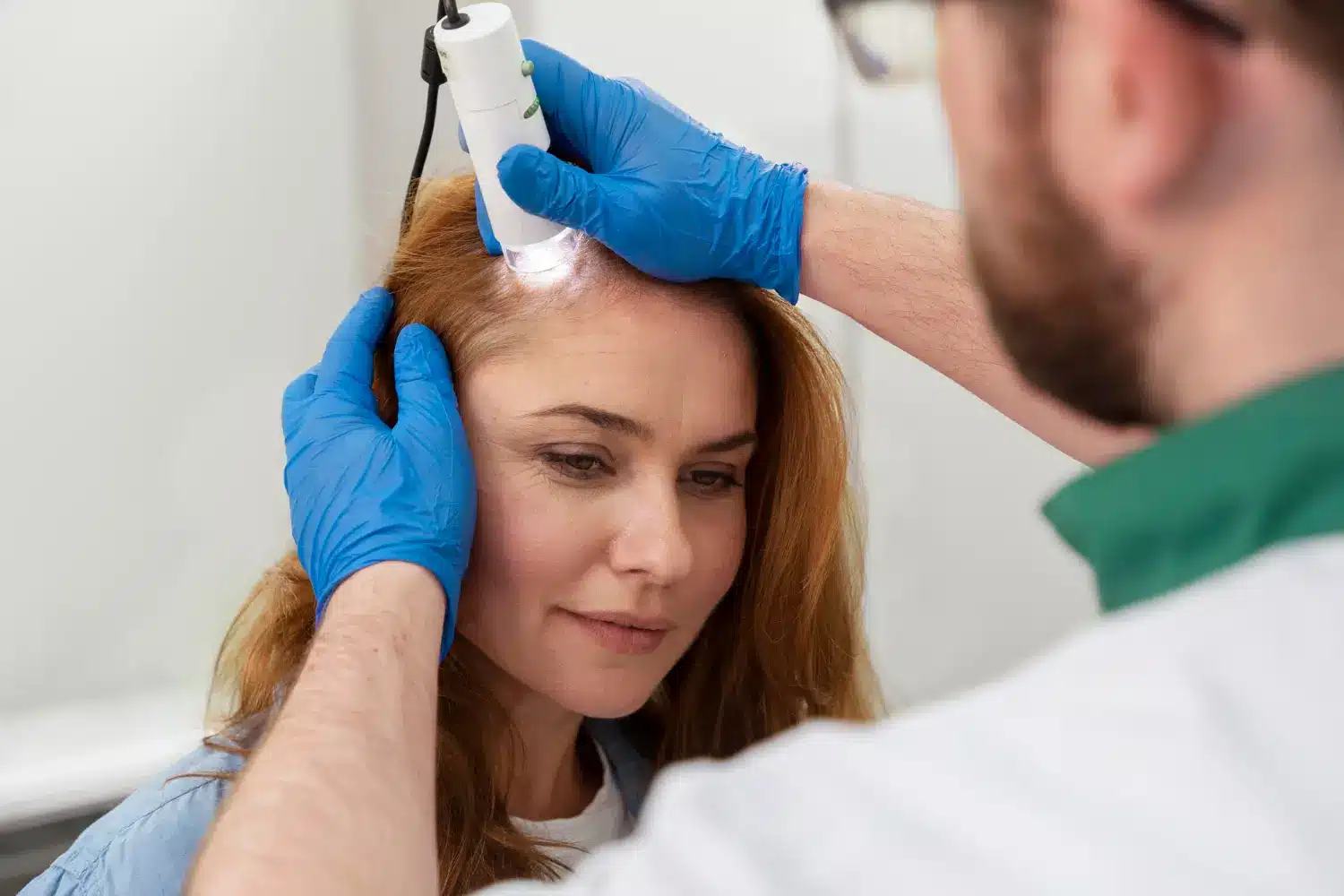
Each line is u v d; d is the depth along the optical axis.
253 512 1.80
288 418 0.97
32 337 1.64
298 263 1.79
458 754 0.98
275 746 0.60
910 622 2.00
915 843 0.33
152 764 1.65
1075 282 0.38
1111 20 0.35
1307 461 0.36
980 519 1.96
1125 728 0.33
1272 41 0.34
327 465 0.89
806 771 0.36
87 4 1.61
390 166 1.83
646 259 0.93
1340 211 0.35
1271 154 0.35
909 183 1.83
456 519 0.87
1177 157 0.35
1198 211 0.36
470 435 0.95
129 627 1.75
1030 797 0.32
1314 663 0.33
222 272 1.75
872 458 1.95
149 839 0.88
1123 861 0.30
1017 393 0.95
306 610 1.04
